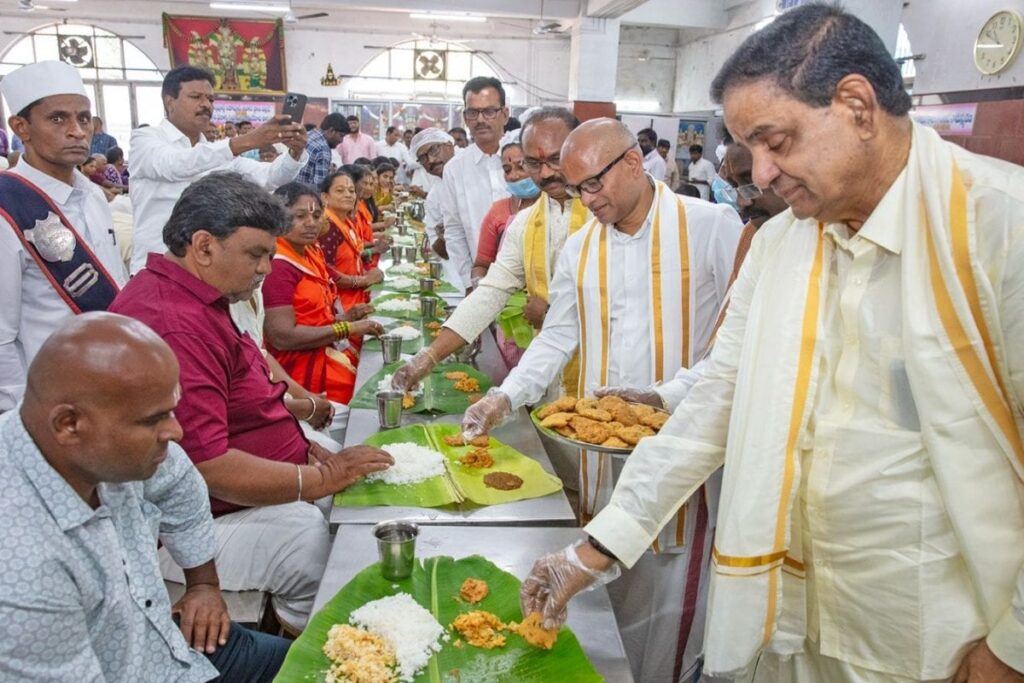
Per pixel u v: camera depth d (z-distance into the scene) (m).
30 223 2.24
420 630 1.25
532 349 2.12
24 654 1.01
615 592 1.93
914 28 7.64
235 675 1.48
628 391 1.82
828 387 1.08
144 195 3.13
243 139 3.02
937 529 1.00
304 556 1.78
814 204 0.95
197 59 13.12
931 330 0.93
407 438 2.11
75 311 2.33
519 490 1.82
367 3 11.38
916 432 1.00
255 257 1.72
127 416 1.01
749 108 0.89
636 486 1.23
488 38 14.08
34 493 1.03
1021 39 6.30
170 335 1.60
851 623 1.11
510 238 2.51
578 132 1.79
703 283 1.93
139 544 1.25
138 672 1.22
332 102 13.82
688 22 12.77
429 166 5.35
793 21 0.89
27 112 2.24
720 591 1.13
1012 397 0.93
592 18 11.76
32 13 12.80
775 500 1.08
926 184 0.92
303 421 2.54
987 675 0.97
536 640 1.22
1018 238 0.87
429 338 3.31
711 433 1.23
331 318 3.28
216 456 1.65
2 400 2.24
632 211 1.89
